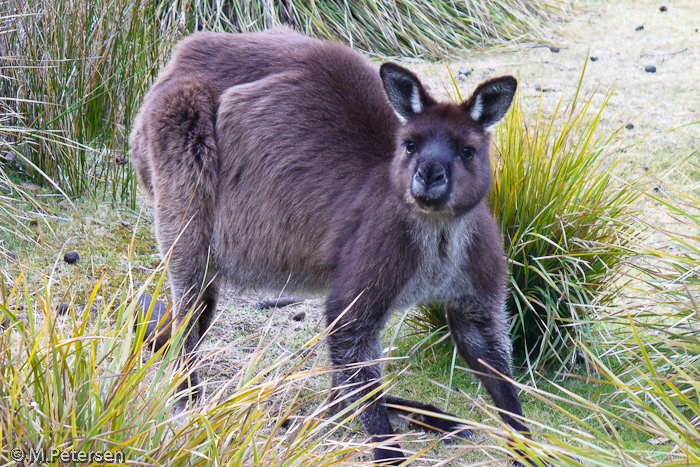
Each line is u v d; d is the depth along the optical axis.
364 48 25.77
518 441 6.98
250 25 23.23
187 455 6.62
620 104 20.92
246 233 10.70
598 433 7.65
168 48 16.81
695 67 23.91
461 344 10.19
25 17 14.55
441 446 9.75
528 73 23.72
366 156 10.16
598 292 11.70
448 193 8.84
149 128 10.69
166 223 10.67
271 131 10.38
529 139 12.03
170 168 10.48
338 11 25.94
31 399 6.62
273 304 13.27
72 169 14.87
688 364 9.07
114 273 12.84
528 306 11.53
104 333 7.98
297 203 10.25
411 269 9.41
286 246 10.48
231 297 13.41
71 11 15.02
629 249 11.41
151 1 17.36
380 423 9.20
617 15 29.98
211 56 11.08
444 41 26.22
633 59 24.91
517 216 11.48
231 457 6.84
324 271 10.30
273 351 11.65
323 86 10.49
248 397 7.14
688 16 29.58
